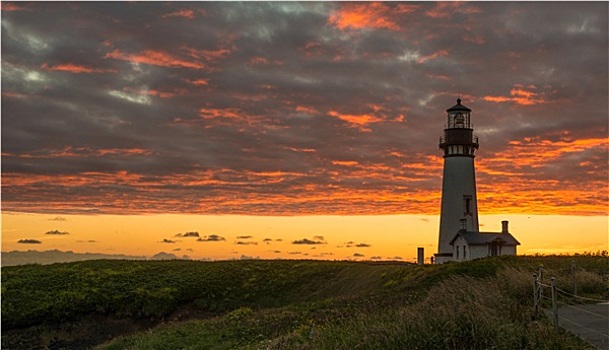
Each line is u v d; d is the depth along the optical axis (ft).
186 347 87.15
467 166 230.48
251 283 184.03
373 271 178.40
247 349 75.25
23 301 155.22
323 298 171.42
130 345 97.40
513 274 89.66
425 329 54.80
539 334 53.52
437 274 124.16
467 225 226.99
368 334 57.72
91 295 161.99
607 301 77.97
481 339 52.44
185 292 173.27
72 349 138.31
